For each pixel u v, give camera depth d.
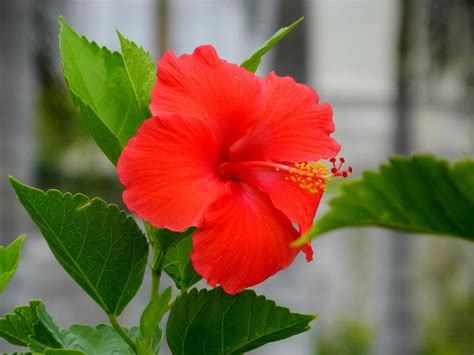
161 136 0.49
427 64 2.03
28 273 1.94
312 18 2.05
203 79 0.51
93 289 0.51
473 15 1.96
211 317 0.51
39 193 0.49
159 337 0.54
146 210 0.48
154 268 0.52
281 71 2.05
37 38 2.05
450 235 0.39
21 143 1.84
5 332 0.52
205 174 0.50
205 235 0.49
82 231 0.50
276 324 0.51
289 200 0.52
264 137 0.54
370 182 0.38
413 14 2.00
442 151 2.36
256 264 0.50
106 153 0.53
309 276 2.07
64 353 0.47
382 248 2.07
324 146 0.54
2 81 1.80
